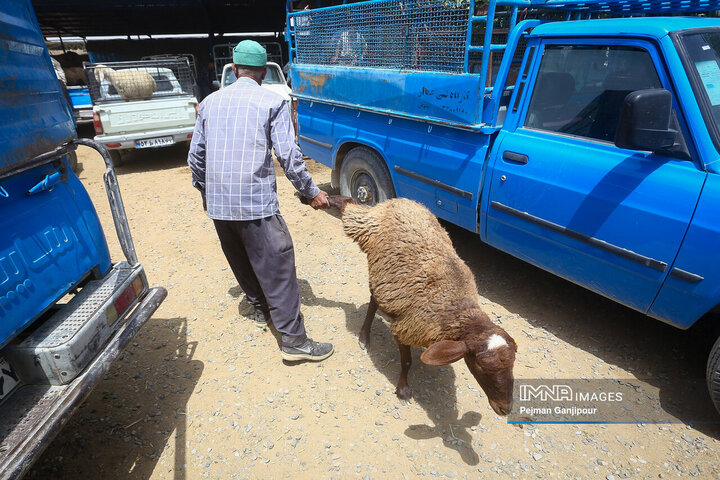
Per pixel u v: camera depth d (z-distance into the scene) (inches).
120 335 95.9
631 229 114.0
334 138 221.0
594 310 157.3
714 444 107.0
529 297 165.3
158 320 158.2
